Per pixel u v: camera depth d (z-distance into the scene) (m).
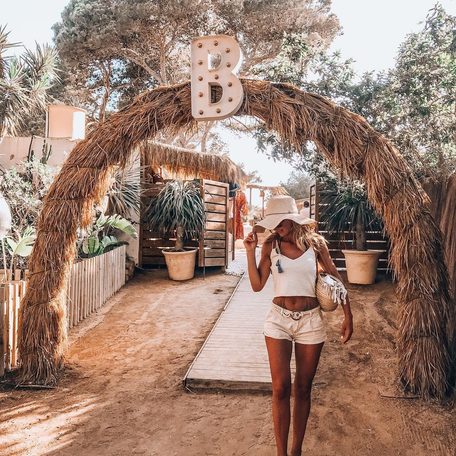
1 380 4.36
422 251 3.96
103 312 6.92
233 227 12.05
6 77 8.86
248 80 4.37
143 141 4.66
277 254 2.92
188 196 9.01
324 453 3.05
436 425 3.40
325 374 4.39
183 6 15.20
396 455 3.03
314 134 4.12
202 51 4.34
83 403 3.91
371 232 8.26
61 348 4.54
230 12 15.66
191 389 4.13
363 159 4.11
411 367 3.91
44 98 9.54
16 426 3.51
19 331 4.41
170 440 3.27
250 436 3.30
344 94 7.52
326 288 2.81
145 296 7.85
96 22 16.06
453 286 4.34
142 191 9.55
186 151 10.54
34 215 7.70
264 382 4.05
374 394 3.93
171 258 8.88
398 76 7.12
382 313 6.20
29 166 7.93
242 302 7.34
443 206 4.87
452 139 6.66
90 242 7.67
